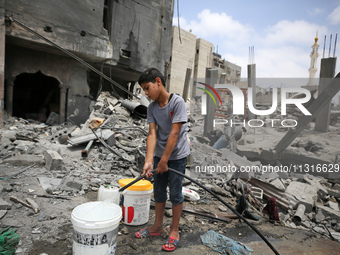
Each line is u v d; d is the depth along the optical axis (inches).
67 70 400.8
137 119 362.6
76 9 369.4
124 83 578.9
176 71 1312.7
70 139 223.0
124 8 446.9
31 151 208.2
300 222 139.0
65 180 151.8
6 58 345.4
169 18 536.4
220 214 136.7
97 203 85.5
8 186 132.3
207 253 97.3
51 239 96.9
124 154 219.6
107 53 418.0
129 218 112.6
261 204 152.5
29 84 532.1
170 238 97.5
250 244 109.1
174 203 96.0
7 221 103.3
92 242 73.9
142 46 488.7
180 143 94.4
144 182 115.2
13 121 317.7
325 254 106.8
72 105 408.5
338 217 141.7
